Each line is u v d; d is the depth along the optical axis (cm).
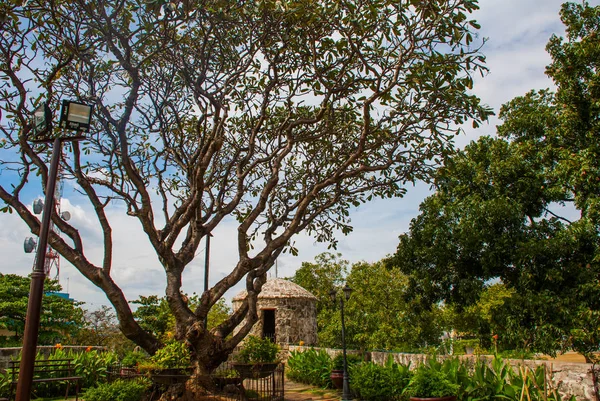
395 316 1928
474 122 938
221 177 1292
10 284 2016
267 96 1050
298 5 813
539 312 1199
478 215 1340
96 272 888
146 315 1988
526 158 1416
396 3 827
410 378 962
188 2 768
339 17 844
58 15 802
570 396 738
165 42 846
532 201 1395
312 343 2141
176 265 999
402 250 1509
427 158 1073
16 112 872
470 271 1419
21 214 891
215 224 1085
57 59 943
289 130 1065
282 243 1040
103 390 813
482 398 809
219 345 942
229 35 957
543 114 1376
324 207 1120
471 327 1783
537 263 1288
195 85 962
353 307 2036
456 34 795
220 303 2214
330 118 1091
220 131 1014
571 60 1173
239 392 951
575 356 2131
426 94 962
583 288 1169
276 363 1034
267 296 2114
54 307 2030
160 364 858
